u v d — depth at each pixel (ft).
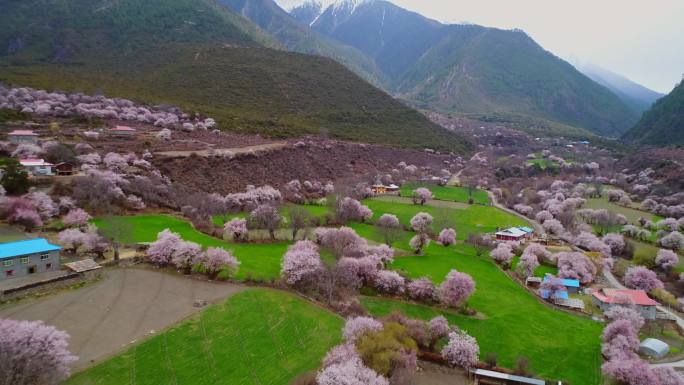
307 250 241.96
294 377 158.40
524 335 212.84
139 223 292.81
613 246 379.55
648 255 344.49
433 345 191.62
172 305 193.16
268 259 260.21
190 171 409.08
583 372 188.24
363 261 242.17
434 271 281.54
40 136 420.77
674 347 219.20
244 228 294.66
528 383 173.47
